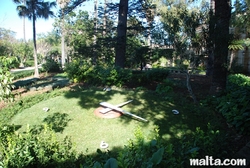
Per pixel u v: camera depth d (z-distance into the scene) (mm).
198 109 4703
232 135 3465
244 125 3480
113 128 4000
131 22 13719
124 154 1754
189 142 2348
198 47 5641
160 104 5324
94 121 4328
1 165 2020
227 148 2693
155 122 4230
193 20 5426
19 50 26875
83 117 4555
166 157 1812
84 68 8734
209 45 5434
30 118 4578
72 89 7453
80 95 6242
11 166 2002
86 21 18859
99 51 12492
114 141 3525
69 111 4941
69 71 8828
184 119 4359
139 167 1621
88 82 8586
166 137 3590
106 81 7773
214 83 5816
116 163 1416
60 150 2420
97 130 3941
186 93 6816
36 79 11336
